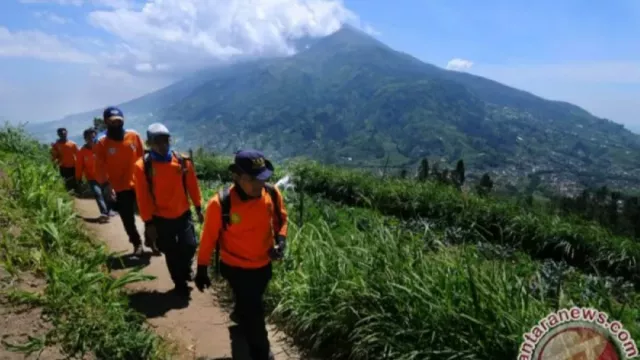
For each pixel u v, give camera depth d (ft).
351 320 14.44
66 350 12.54
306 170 42.11
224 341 15.14
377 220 21.56
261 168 12.47
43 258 16.20
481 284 13.28
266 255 13.39
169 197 17.66
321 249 18.21
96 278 15.53
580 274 25.13
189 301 17.75
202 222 18.75
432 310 12.92
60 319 13.42
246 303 13.29
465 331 12.26
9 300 13.99
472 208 31.86
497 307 12.10
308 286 16.28
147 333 13.83
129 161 21.76
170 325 15.83
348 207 35.70
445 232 28.53
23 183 23.80
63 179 35.29
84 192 38.24
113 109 21.66
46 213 20.34
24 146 44.62
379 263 15.56
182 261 18.02
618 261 26.50
